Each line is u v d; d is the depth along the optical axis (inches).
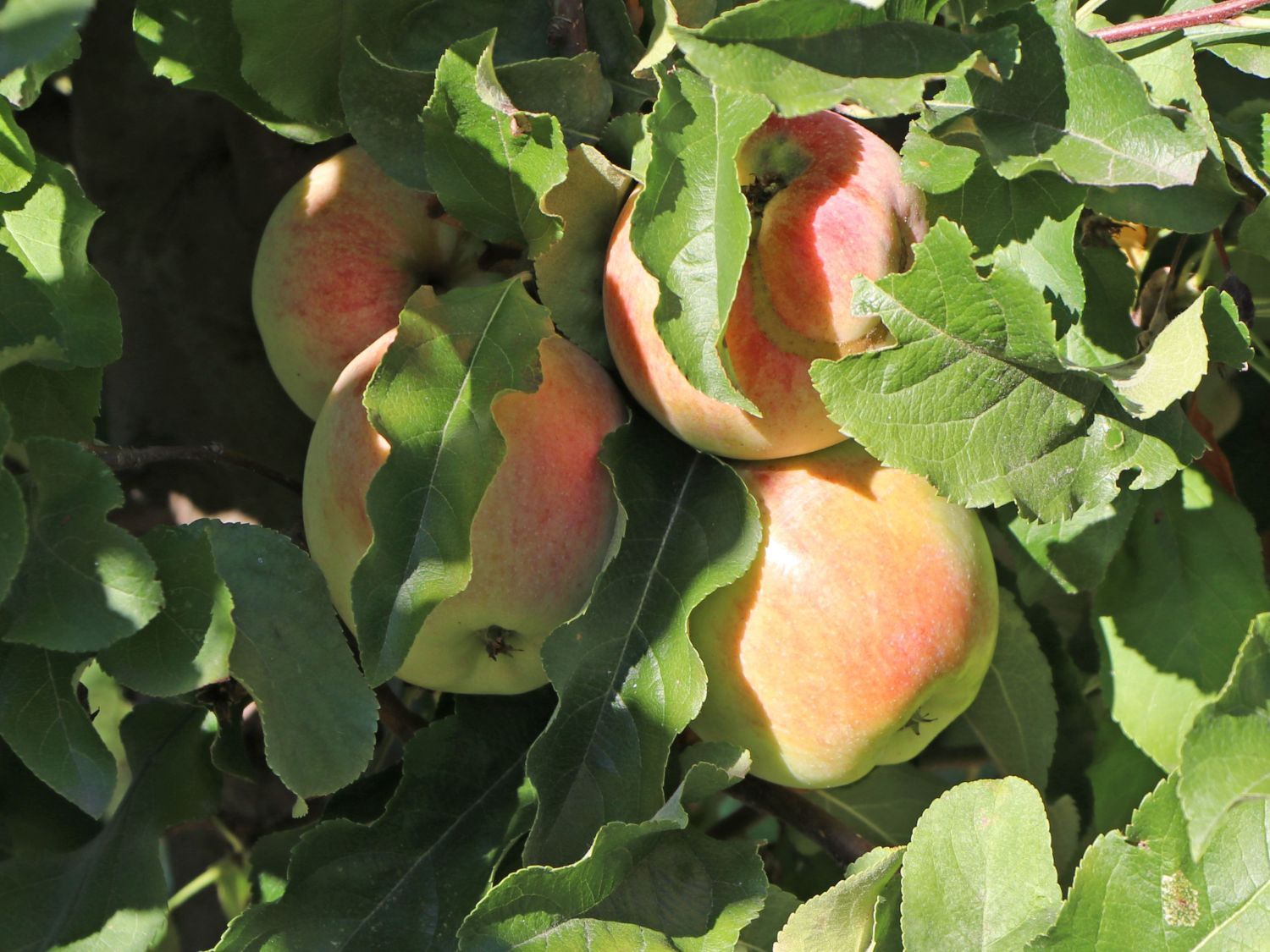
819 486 16.5
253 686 15.6
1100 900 15.6
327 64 17.5
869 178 15.7
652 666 15.9
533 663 16.9
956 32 15.1
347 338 18.0
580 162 16.1
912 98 14.1
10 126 15.6
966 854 16.1
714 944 15.5
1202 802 15.1
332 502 16.2
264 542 15.9
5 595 14.2
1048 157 15.4
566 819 15.7
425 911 16.5
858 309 15.1
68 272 15.9
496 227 16.4
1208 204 16.5
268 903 16.4
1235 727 15.3
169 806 18.3
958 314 15.2
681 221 14.8
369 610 14.9
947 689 16.9
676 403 16.0
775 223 15.5
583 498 16.2
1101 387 15.8
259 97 18.1
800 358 15.6
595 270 16.7
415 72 16.6
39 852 18.6
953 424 15.5
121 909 17.6
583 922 15.4
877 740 16.5
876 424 15.3
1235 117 18.0
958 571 16.4
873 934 16.4
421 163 16.9
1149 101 15.3
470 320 15.7
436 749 17.4
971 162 16.0
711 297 14.7
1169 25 16.5
